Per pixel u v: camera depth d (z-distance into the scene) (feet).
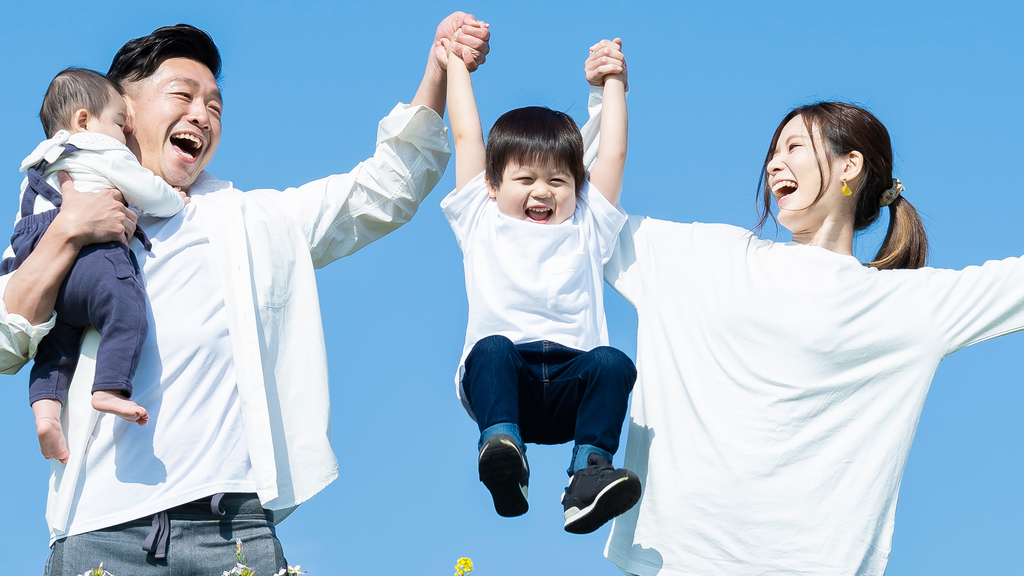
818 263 15.72
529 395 14.76
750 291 15.62
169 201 15.42
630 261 16.49
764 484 14.73
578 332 15.05
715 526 14.69
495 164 15.62
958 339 15.31
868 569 14.58
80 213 14.38
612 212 15.87
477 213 15.84
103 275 14.23
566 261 15.23
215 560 14.35
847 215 16.46
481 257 15.48
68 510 14.06
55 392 14.33
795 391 14.99
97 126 15.48
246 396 14.88
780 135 16.79
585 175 16.14
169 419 14.48
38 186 15.05
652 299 16.08
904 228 16.70
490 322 15.03
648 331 15.96
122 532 14.07
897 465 14.96
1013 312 15.40
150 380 14.57
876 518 14.69
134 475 14.23
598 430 14.19
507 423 14.02
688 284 15.96
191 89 16.60
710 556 14.61
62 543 13.98
